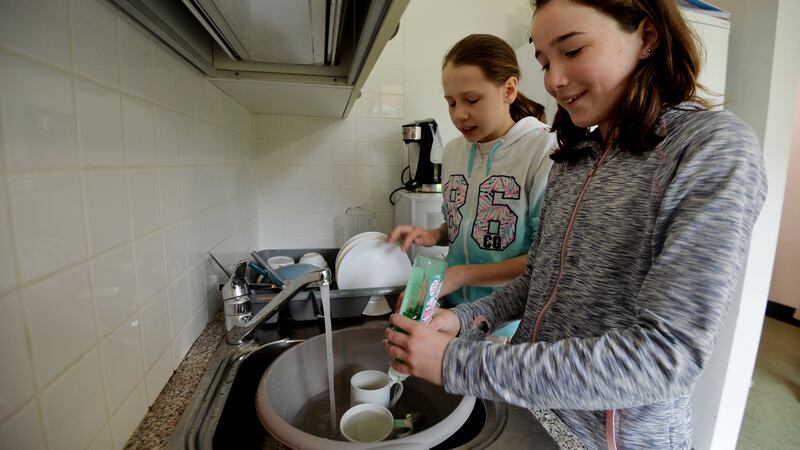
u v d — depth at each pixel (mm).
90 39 461
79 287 437
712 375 1512
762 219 1425
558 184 732
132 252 562
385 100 1846
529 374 408
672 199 431
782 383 2166
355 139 1835
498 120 1015
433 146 1729
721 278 365
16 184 350
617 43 481
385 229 1918
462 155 1202
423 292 611
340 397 815
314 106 1468
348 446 502
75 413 426
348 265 1106
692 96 515
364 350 863
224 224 1147
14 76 348
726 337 1473
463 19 2043
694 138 449
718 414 1503
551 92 550
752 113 1451
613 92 522
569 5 469
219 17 656
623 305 550
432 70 2029
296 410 761
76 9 434
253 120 1710
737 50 1485
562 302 642
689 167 425
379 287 1063
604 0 459
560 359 406
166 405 615
